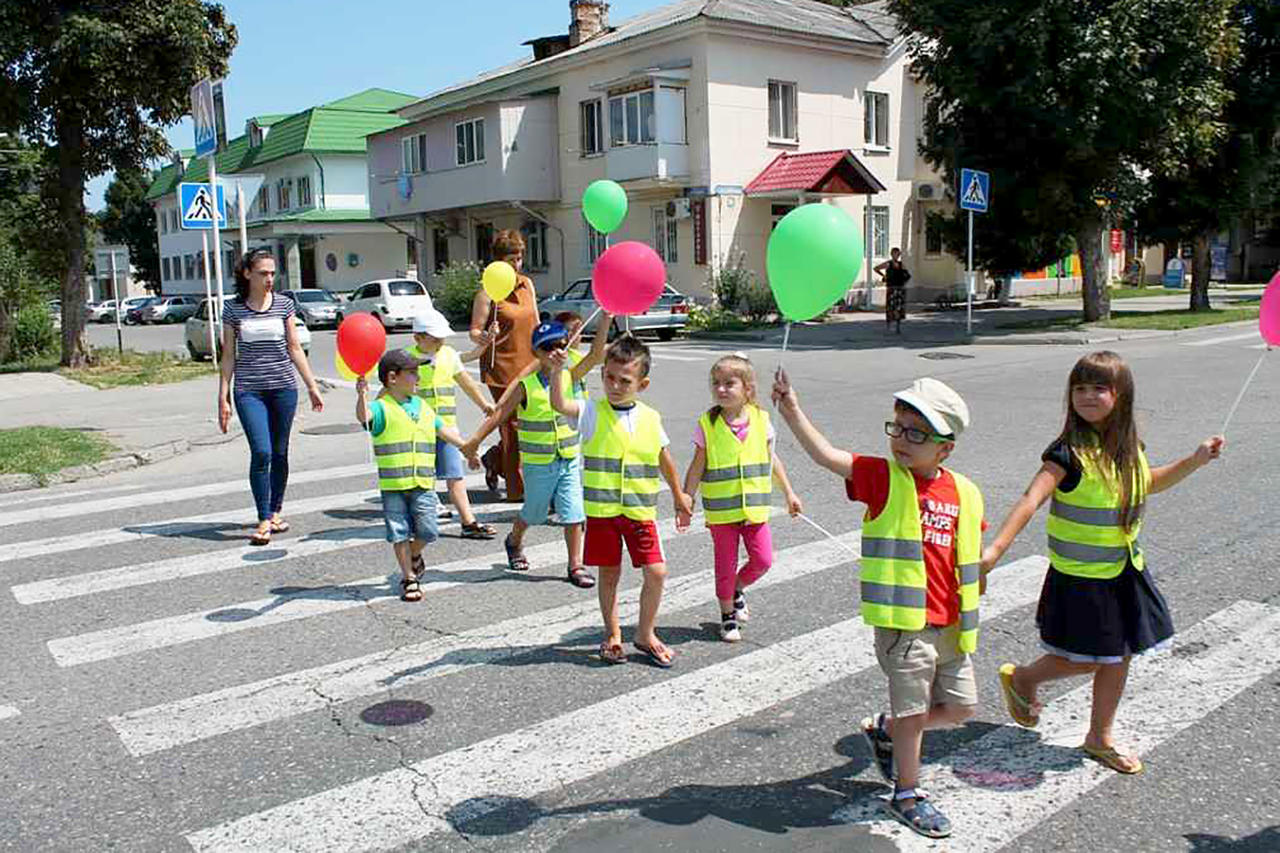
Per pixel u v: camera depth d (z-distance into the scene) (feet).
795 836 10.98
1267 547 20.94
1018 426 35.60
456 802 11.86
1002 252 82.12
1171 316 79.05
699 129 89.76
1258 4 78.18
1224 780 11.96
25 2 58.95
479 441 19.77
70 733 13.93
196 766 12.91
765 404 42.11
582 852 10.77
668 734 13.50
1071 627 11.85
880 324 83.05
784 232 12.52
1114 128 66.74
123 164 66.59
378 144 126.11
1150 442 31.76
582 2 105.19
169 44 62.08
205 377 60.18
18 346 79.10
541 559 21.95
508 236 26.53
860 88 100.17
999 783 12.01
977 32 66.03
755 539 16.87
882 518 10.93
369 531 24.57
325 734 13.74
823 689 14.82
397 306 103.24
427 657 16.46
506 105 102.94
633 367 15.61
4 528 25.66
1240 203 80.94
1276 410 37.09
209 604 19.34
